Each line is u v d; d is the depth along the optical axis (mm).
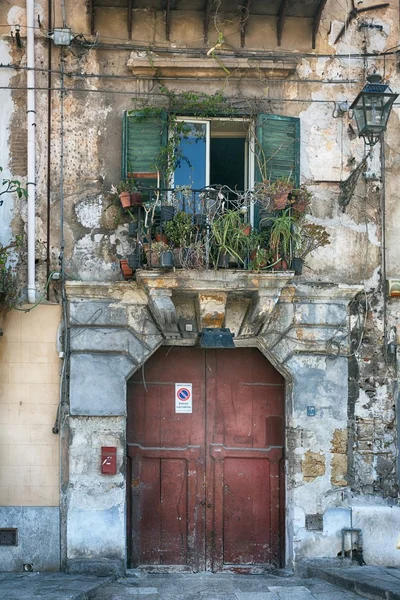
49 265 9938
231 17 10336
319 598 8398
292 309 10039
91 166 10102
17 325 9836
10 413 9766
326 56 10445
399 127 10508
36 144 10055
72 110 10133
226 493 10297
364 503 9953
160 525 10195
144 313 9906
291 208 9781
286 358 10031
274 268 9508
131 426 10258
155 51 10219
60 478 9719
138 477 10219
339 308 10102
